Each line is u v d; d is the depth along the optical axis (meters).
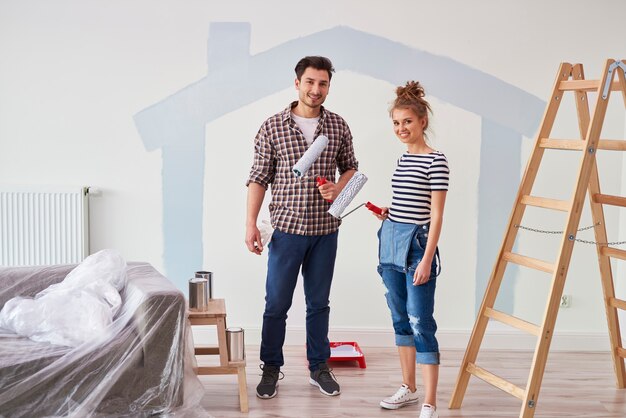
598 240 3.52
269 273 3.38
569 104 4.01
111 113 4.00
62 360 2.72
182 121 4.02
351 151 3.44
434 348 3.08
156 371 2.84
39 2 3.92
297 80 3.31
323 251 3.37
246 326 4.13
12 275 3.22
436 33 3.98
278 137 3.29
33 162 4.00
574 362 3.92
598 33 3.97
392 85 4.00
